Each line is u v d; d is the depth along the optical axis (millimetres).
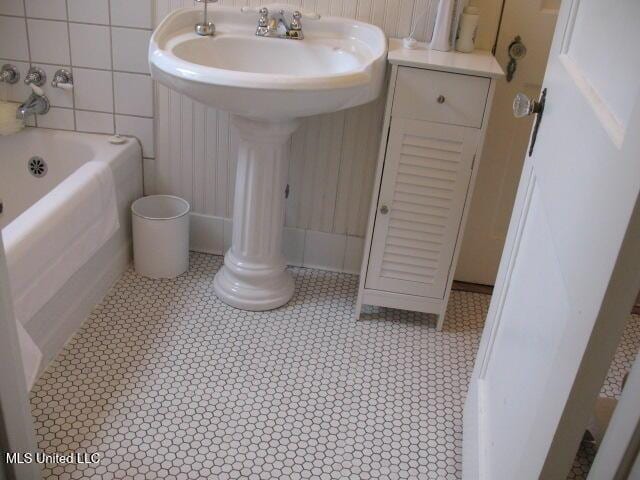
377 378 1852
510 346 1252
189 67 1540
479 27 1968
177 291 2154
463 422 1668
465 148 1804
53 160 2197
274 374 1820
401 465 1568
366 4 1967
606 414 1620
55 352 1797
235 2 2000
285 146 1957
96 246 1926
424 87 1734
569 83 1012
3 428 1092
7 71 2154
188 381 1760
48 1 2049
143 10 2031
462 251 2336
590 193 782
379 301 2066
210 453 1541
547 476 789
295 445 1591
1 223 2219
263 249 2061
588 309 702
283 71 1972
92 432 1563
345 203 2252
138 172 2254
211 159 2242
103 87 2162
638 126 628
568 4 1135
